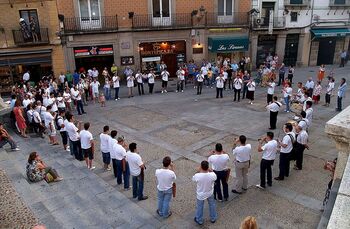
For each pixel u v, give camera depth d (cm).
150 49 2528
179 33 2544
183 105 1881
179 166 1090
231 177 1006
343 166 372
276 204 848
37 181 904
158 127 1502
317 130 1381
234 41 2648
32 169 900
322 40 3078
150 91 2212
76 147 1130
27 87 1930
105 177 1023
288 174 987
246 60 2659
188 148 1241
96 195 851
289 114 1634
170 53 2598
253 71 2878
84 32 2266
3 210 689
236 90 1905
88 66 2417
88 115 1736
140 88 2312
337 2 2980
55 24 2205
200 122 1548
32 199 756
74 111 1831
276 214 804
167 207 782
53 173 923
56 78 2273
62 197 827
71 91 1759
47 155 1152
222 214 811
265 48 2939
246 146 873
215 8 2612
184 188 942
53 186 890
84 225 705
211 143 1282
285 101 1672
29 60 2197
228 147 1234
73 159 1115
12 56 2162
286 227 752
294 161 1092
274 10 2816
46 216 687
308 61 3098
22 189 799
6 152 1113
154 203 866
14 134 1413
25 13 2156
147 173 1045
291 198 872
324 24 3000
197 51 2642
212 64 2503
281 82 2334
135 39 2434
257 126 1459
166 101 1992
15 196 757
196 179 739
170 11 2494
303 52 3041
